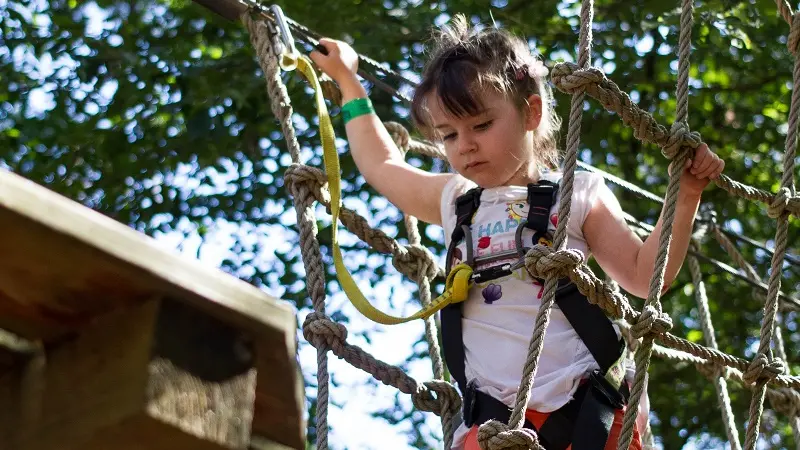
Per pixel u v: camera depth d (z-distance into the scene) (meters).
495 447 2.47
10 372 1.69
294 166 3.60
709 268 8.84
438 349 3.71
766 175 8.99
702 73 8.68
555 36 8.11
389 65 7.54
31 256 1.50
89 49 7.83
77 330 1.66
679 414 8.80
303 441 1.81
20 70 8.07
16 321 1.65
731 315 8.95
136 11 7.99
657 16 7.79
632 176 8.68
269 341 1.65
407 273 3.81
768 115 8.80
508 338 2.94
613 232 3.06
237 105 7.52
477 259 3.05
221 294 1.60
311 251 3.43
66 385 1.64
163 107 7.69
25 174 7.92
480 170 3.11
